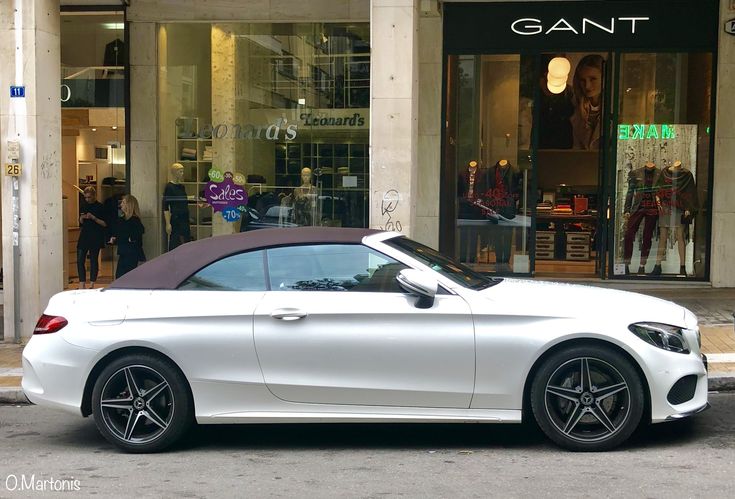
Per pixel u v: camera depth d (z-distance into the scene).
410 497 4.74
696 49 12.30
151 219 13.77
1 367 8.49
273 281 5.78
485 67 12.95
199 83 13.66
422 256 6.06
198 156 13.75
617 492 4.74
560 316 5.44
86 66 13.86
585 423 5.54
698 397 5.55
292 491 4.90
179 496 4.84
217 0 13.39
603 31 12.52
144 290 5.86
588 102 12.90
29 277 9.59
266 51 13.51
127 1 13.44
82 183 14.09
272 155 13.62
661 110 12.57
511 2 12.70
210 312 5.63
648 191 12.72
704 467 5.20
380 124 9.21
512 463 5.38
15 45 9.45
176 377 5.67
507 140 13.03
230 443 6.07
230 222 13.72
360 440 6.09
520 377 5.43
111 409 5.79
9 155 9.48
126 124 13.70
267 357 5.57
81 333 5.74
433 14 12.62
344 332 5.52
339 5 13.16
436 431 6.28
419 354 5.47
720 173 12.20
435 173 13.02
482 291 5.69
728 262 12.33
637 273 12.86
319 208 13.53
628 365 5.39
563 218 13.29
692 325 5.66
